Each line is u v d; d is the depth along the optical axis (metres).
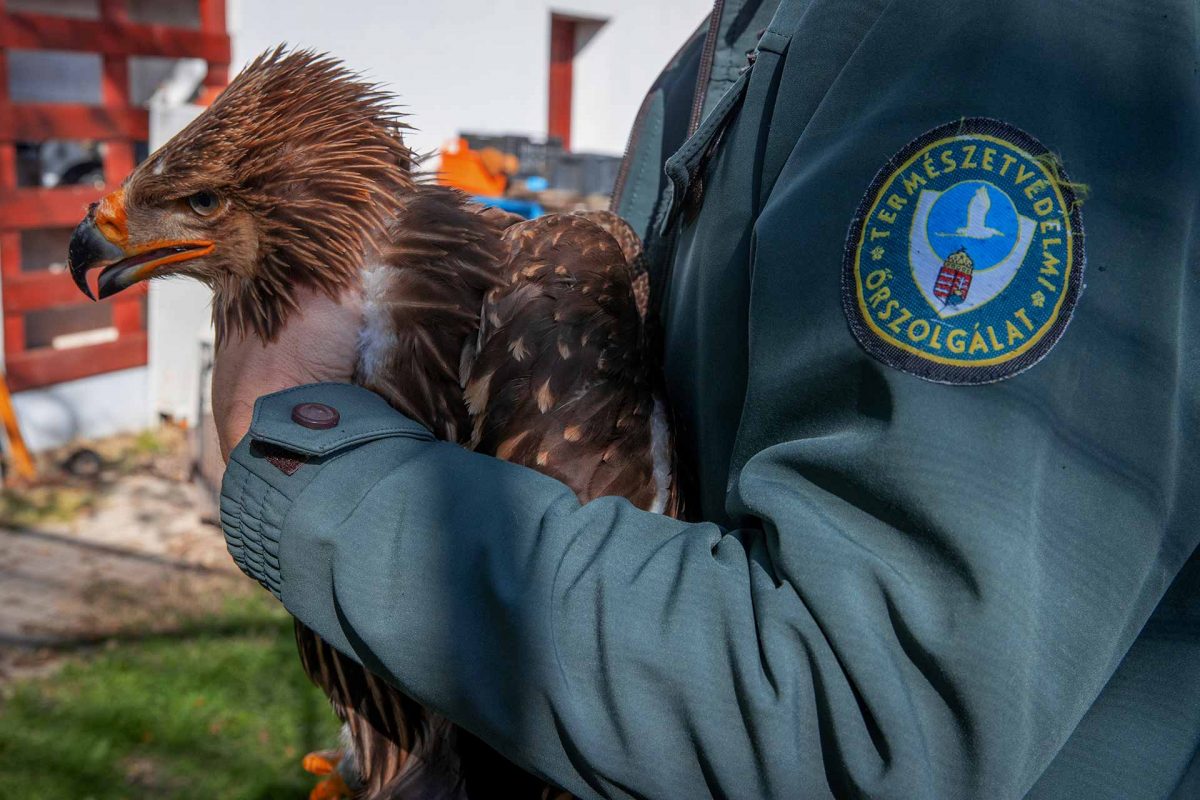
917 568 0.85
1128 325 0.86
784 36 1.14
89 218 1.33
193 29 6.93
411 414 1.27
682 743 0.89
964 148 0.89
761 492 0.93
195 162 1.25
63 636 4.38
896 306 0.88
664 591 0.92
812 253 0.95
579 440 1.25
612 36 9.75
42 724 3.78
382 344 1.26
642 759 0.90
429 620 0.94
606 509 0.99
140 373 6.75
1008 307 0.86
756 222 1.05
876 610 0.86
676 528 0.99
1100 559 0.86
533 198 6.04
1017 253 0.86
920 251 0.89
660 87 1.64
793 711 0.86
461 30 8.14
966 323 0.86
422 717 1.37
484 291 1.29
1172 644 0.98
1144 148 0.88
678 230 1.37
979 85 0.90
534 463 1.24
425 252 1.26
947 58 0.93
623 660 0.90
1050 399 0.85
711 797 0.90
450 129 8.30
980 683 0.82
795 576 0.88
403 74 7.90
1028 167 0.87
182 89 7.49
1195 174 0.88
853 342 0.90
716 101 1.36
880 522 0.88
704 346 1.19
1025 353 0.85
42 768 3.55
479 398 1.27
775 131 1.10
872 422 0.88
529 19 8.61
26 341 6.90
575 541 0.95
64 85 8.60
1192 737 0.97
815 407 0.94
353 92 1.29
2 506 5.57
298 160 1.24
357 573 0.96
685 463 1.31
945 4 0.95
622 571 0.93
